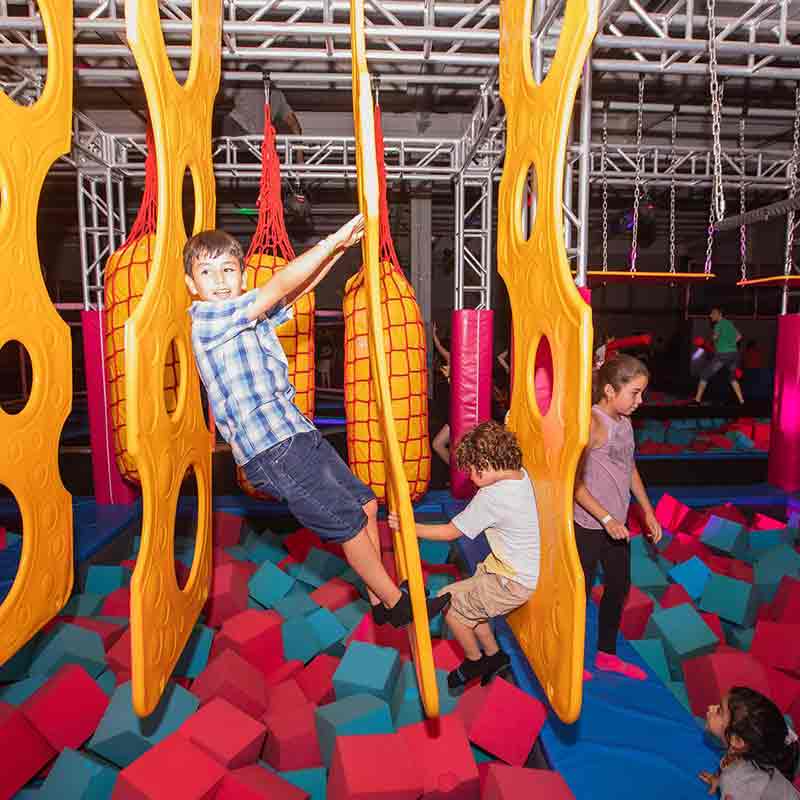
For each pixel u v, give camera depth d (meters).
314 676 3.17
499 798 2.10
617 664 2.89
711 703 2.78
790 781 2.07
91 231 6.10
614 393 2.80
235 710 2.61
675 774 2.26
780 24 4.54
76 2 4.39
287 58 4.72
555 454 2.19
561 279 2.07
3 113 2.58
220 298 2.12
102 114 8.88
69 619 3.69
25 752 2.59
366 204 1.80
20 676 3.30
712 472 7.53
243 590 4.16
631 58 6.27
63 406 3.04
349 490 2.21
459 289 6.68
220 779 2.29
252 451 2.08
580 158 3.85
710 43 3.76
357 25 1.80
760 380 15.02
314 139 7.57
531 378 2.46
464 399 5.66
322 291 16.70
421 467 4.21
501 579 2.50
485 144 6.83
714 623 3.53
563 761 2.31
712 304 16.33
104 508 5.37
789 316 6.00
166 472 2.36
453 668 3.17
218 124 7.70
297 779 2.52
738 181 8.08
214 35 3.25
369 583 2.17
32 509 2.80
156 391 2.27
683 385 15.46
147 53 2.26
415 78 5.71
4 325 2.59
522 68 2.51
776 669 3.12
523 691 2.70
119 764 2.65
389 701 2.87
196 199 2.97
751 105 7.58
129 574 4.30
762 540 4.73
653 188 11.93
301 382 4.03
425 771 2.37
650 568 4.02
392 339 4.03
